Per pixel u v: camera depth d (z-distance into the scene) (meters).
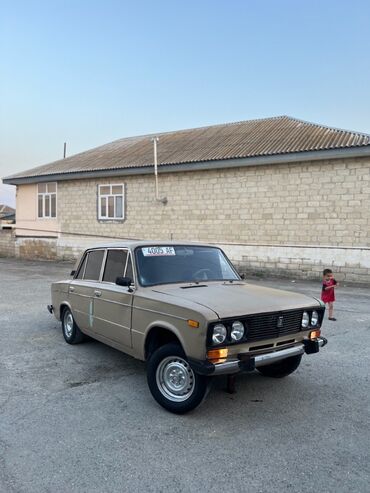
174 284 5.05
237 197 17.05
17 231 25.45
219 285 5.12
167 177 18.86
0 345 6.66
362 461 3.38
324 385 5.04
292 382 5.13
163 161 18.53
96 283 5.88
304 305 4.58
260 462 3.36
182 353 4.13
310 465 3.32
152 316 4.50
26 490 2.98
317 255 15.27
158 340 4.66
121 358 6.01
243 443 3.65
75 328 6.50
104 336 5.57
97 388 4.89
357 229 14.51
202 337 3.84
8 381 5.09
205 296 4.45
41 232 24.08
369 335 7.53
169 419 4.10
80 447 3.57
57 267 20.23
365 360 6.04
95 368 5.58
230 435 3.79
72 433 3.81
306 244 15.54
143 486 3.04
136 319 4.77
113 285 5.45
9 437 3.73
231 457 3.43
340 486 3.06
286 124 20.08
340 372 5.51
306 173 15.44
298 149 15.11
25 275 16.86
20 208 25.27
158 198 18.95
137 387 4.93
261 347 4.21
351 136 15.59
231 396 4.68
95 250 6.22
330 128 17.59
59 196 23.02
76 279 6.54
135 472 3.21
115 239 20.75
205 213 17.89
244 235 16.91
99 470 3.23
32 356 6.09
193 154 18.53
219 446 3.60
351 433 3.85
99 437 3.74
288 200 15.86
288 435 3.80
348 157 14.46
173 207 18.75
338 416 4.20
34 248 24.53
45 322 8.32
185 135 23.22
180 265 5.39
